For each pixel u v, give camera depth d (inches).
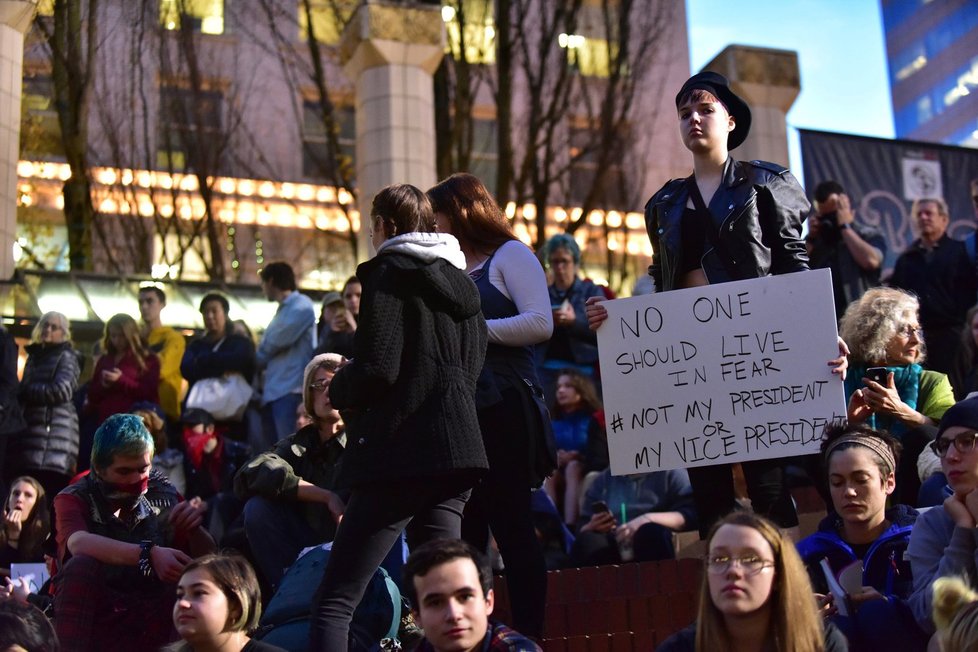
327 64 1000.9
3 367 346.3
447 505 198.5
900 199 517.0
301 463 262.7
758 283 230.5
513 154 866.8
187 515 240.5
